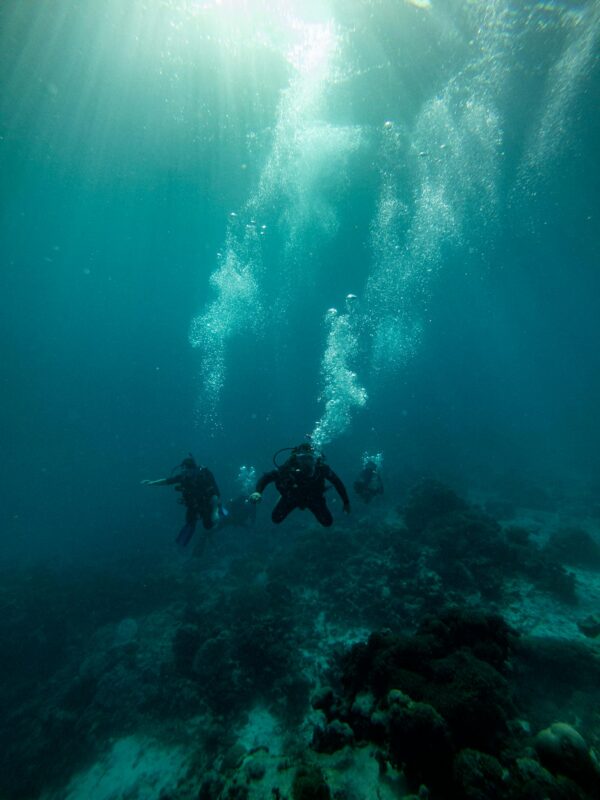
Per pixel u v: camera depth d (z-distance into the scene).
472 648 3.61
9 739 6.01
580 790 2.09
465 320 53.66
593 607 6.03
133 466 33.91
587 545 8.30
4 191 24.30
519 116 13.04
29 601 9.91
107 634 8.28
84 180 23.83
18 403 46.84
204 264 40.69
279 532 12.84
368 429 31.81
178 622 8.01
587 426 33.56
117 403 53.78
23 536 21.50
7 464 38.06
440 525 8.70
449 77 11.33
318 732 2.83
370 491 8.38
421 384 57.31
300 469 3.79
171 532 16.22
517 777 2.19
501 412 47.00
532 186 18.64
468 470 20.09
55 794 4.83
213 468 25.39
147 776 4.64
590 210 20.22
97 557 14.75
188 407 54.12
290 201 24.73
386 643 3.47
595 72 10.43
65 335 55.84
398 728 2.43
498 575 6.76
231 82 13.21
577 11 8.48
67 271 45.53
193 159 20.38
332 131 16.03
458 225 23.98
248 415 44.19
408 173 18.42
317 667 5.66
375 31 9.96
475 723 2.63
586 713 3.76
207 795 3.91
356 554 8.61
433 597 6.49
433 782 2.29
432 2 8.90
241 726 4.97
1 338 50.28
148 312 54.94
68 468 36.91
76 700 6.40
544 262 30.44
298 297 39.75
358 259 31.05
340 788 2.31
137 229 33.38
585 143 14.52
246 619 6.92
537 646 4.57
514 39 9.60
